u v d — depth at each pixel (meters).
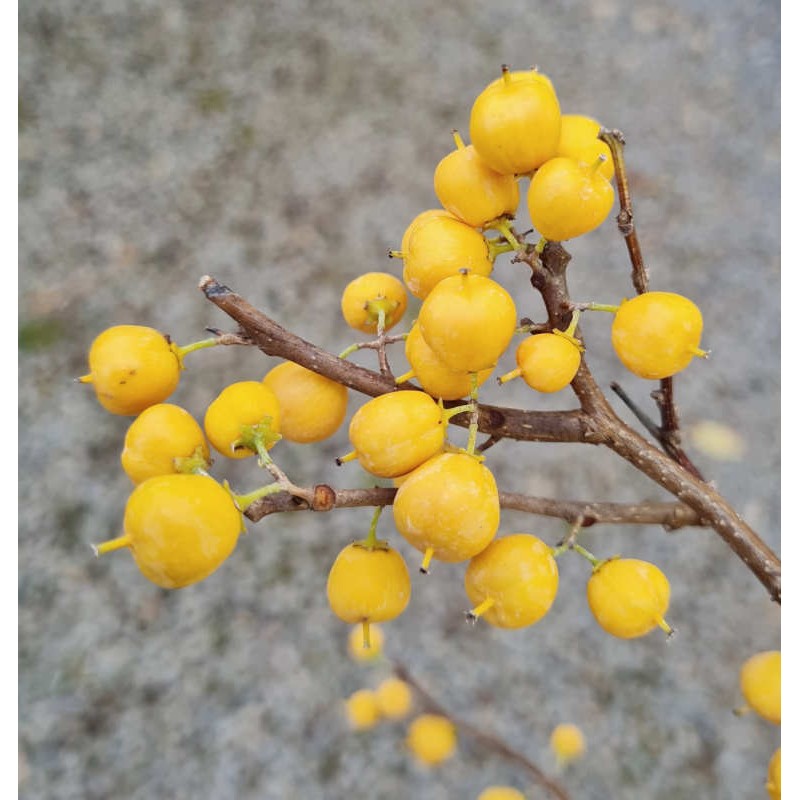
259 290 0.28
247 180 0.30
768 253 0.28
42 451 0.25
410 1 0.34
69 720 0.21
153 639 0.22
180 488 0.08
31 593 0.23
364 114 0.32
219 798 0.20
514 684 0.21
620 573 0.09
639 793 0.20
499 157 0.08
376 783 0.20
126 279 0.28
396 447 0.08
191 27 0.34
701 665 0.21
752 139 0.30
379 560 0.09
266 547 0.23
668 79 0.32
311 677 0.22
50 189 0.30
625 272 0.28
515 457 0.24
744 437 0.25
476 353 0.08
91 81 0.32
